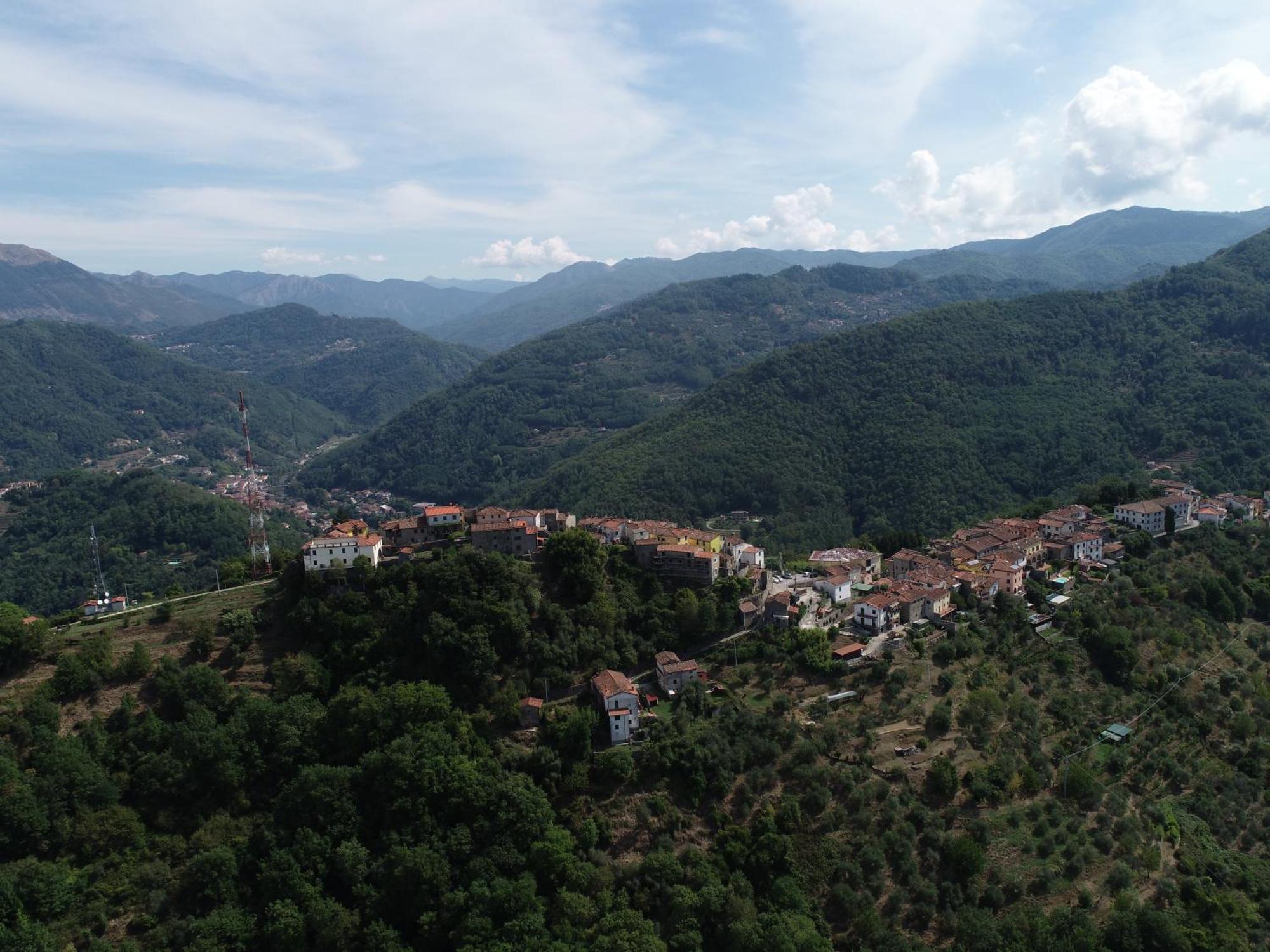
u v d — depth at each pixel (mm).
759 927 108062
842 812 123688
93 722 134625
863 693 145875
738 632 166625
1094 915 115625
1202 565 195125
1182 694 155125
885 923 113312
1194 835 130000
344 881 119125
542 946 105688
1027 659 158250
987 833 123250
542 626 156000
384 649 151250
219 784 130125
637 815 124125
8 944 101312
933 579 177625
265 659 154000
